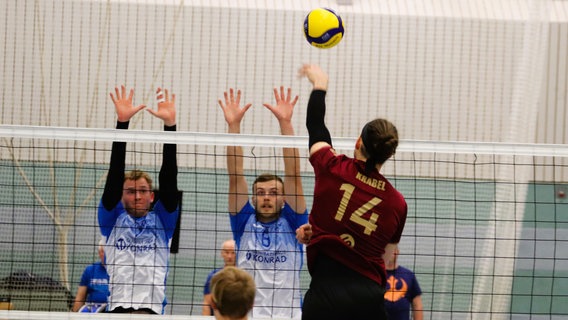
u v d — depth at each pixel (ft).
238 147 38.93
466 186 55.83
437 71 56.59
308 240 26.84
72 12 54.85
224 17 55.88
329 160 25.81
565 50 57.67
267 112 55.88
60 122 54.80
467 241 56.03
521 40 56.65
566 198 58.49
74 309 41.11
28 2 54.44
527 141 54.85
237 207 38.55
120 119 38.45
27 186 53.62
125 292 36.94
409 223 56.29
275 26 56.03
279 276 37.83
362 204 25.43
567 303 57.77
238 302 21.63
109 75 55.31
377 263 25.72
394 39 56.34
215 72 55.83
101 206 37.35
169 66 55.67
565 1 59.57
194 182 55.72
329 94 55.93
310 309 25.29
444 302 54.85
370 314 25.13
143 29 55.52
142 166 55.01
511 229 52.70
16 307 44.93
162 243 37.65
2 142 53.88
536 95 55.21
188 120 55.67
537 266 58.44
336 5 56.90
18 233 53.98
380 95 56.24
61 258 53.16
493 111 56.59
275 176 38.40
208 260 55.06
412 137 56.44
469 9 57.31
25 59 54.49
